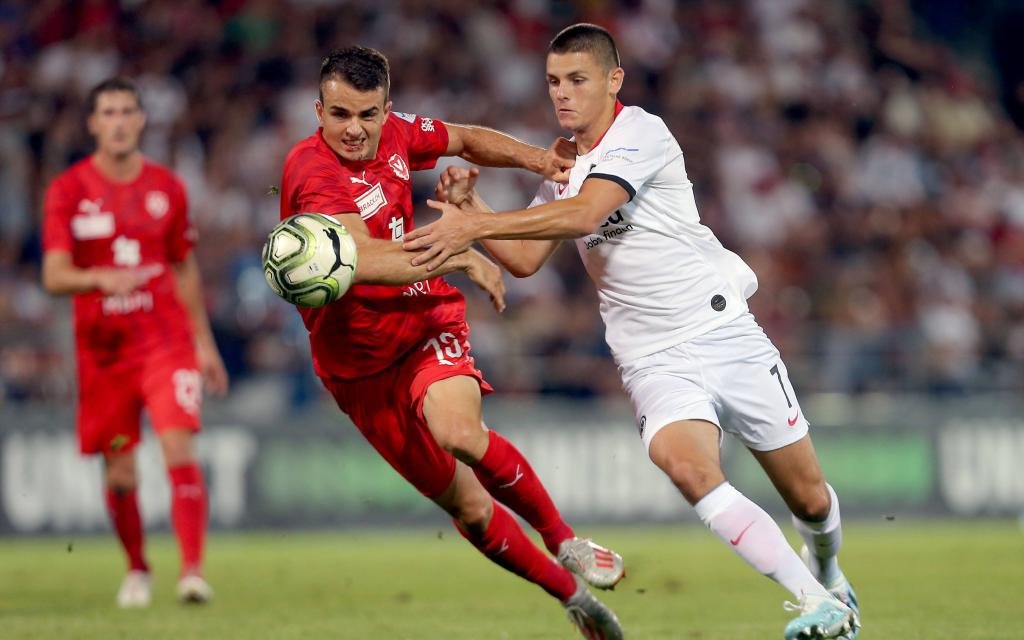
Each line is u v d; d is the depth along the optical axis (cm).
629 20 7506
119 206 3234
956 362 5819
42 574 3912
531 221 1991
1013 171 7725
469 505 2198
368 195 2145
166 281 3269
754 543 1927
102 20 7000
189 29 7031
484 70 7175
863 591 3194
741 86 7469
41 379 5128
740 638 2405
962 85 8044
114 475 3194
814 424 5453
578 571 2117
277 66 7012
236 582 3622
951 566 3800
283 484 5059
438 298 2223
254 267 5719
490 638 2434
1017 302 6825
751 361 2125
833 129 7456
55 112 6706
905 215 7131
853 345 5825
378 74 2064
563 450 5216
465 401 2133
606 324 2214
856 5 8038
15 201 6366
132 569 3184
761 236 6862
